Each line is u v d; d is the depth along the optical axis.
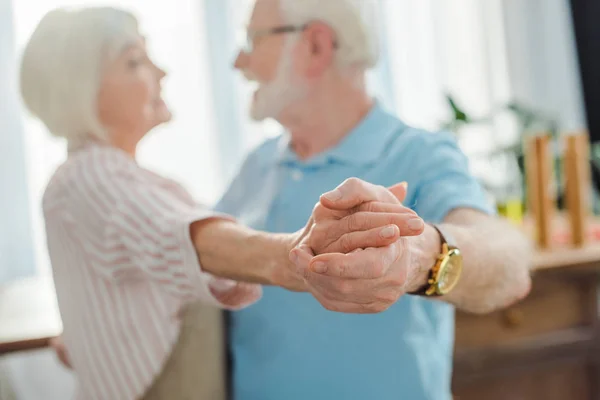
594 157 2.41
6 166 1.82
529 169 1.57
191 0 1.70
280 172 0.91
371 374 0.84
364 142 0.85
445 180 0.79
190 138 1.77
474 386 1.48
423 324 0.86
